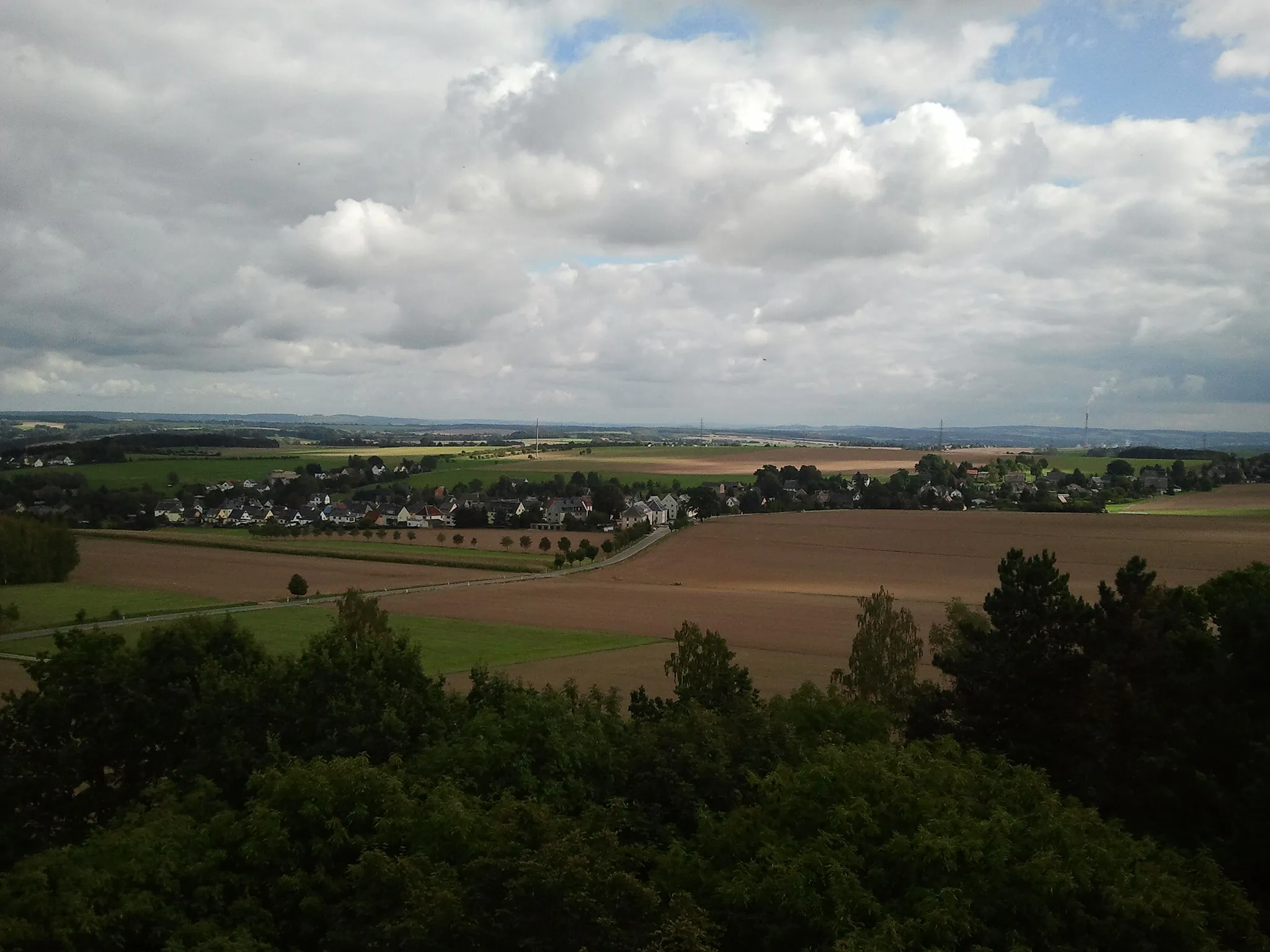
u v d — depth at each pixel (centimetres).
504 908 1719
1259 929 1991
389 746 2580
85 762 2695
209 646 3145
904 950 1641
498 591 10156
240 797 2484
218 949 1736
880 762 2177
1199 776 2256
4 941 1739
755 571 11731
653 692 5447
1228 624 2623
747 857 1994
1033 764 2611
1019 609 2800
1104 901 1792
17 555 10200
